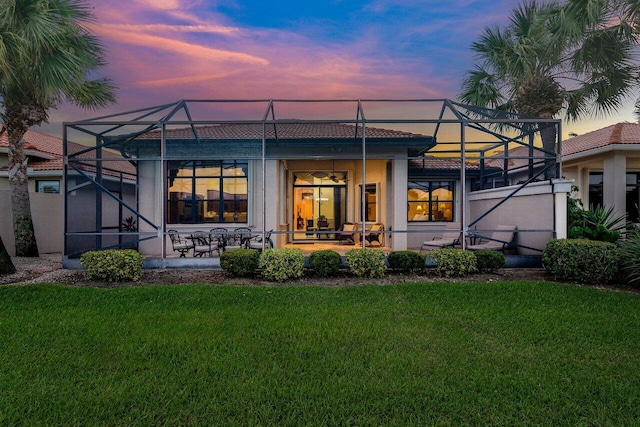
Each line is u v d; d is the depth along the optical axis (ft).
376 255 23.57
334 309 16.22
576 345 12.24
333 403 8.66
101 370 10.37
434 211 42.09
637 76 31.45
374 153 34.71
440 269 23.76
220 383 9.55
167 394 9.06
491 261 24.04
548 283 20.92
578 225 27.81
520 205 29.94
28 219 32.42
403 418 8.11
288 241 43.57
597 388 9.40
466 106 29.78
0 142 42.70
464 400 8.82
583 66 31.71
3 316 14.96
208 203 35.19
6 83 26.55
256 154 34.94
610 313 15.62
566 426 7.86
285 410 8.40
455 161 43.16
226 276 23.62
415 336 13.01
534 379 9.85
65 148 25.79
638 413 8.33
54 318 14.70
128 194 45.42
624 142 36.88
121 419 8.04
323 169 44.16
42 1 23.97
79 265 25.80
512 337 12.94
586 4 27.27
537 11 32.30
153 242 34.47
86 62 27.89
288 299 17.83
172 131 37.01
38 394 8.98
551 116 32.60
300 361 10.93
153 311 15.79
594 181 45.62
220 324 14.10
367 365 10.73
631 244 22.29
